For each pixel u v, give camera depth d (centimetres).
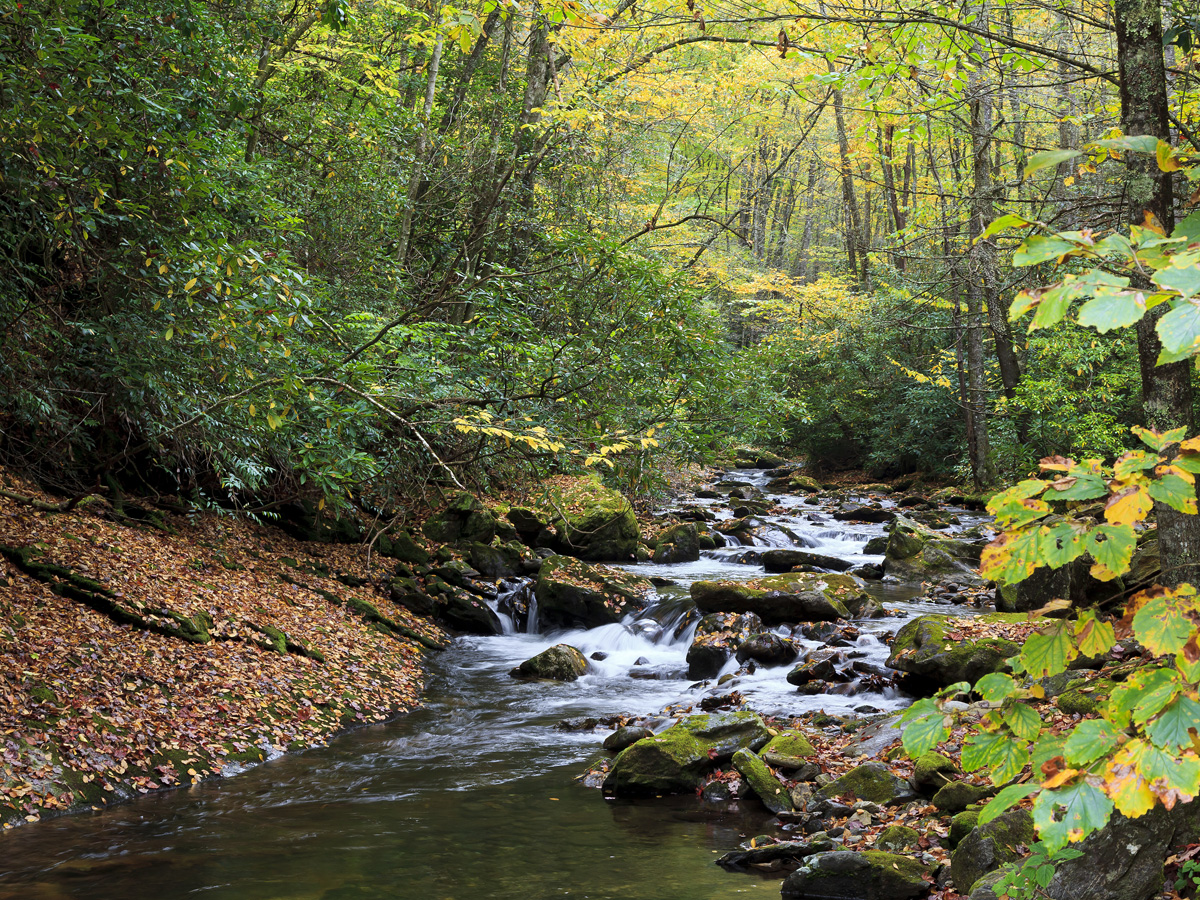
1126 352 1747
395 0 1692
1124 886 374
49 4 708
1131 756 178
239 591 1092
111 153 781
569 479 1798
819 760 729
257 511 1392
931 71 677
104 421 1150
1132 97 451
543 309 1183
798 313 2342
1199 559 405
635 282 1169
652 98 1717
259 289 715
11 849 576
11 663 742
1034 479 207
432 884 541
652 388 1112
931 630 930
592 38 1236
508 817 666
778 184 3703
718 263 2317
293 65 1581
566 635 1312
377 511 1488
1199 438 188
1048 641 222
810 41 648
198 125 898
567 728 907
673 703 984
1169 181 443
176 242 826
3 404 995
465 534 1545
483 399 878
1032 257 175
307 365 844
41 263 1017
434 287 1481
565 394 954
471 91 1973
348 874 554
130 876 543
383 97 1518
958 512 2175
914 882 509
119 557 1020
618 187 1855
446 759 809
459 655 1218
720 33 837
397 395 761
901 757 697
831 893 520
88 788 666
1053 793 189
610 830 640
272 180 1309
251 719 831
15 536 952
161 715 775
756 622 1155
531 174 1705
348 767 781
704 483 2838
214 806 675
